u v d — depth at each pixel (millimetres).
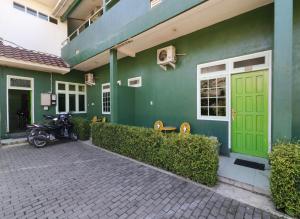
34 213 2758
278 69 3008
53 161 5191
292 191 2572
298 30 3916
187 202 3012
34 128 6918
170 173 4184
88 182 3799
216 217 2629
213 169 3465
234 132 5020
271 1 4234
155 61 6992
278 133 3016
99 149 6457
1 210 2834
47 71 9352
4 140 7613
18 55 7879
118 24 6219
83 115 10914
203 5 4191
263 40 4438
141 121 7617
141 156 5008
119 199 3129
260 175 3770
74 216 2676
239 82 4891
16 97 9938
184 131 5840
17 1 9203
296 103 3953
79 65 9297
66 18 10977
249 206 2861
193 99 5840
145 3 5234
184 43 6016
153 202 3027
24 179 3973
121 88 7383
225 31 5074
